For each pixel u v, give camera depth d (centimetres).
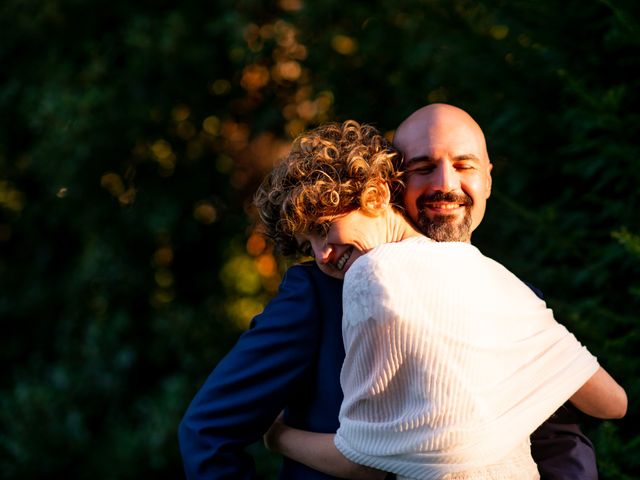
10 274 496
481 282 159
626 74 280
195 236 467
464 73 331
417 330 150
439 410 148
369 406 155
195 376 448
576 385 162
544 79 302
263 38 438
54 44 459
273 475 399
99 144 446
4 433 455
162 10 453
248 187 470
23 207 491
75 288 466
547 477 182
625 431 264
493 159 315
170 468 434
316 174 173
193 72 453
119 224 460
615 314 259
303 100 446
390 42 410
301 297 176
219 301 474
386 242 174
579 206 295
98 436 450
